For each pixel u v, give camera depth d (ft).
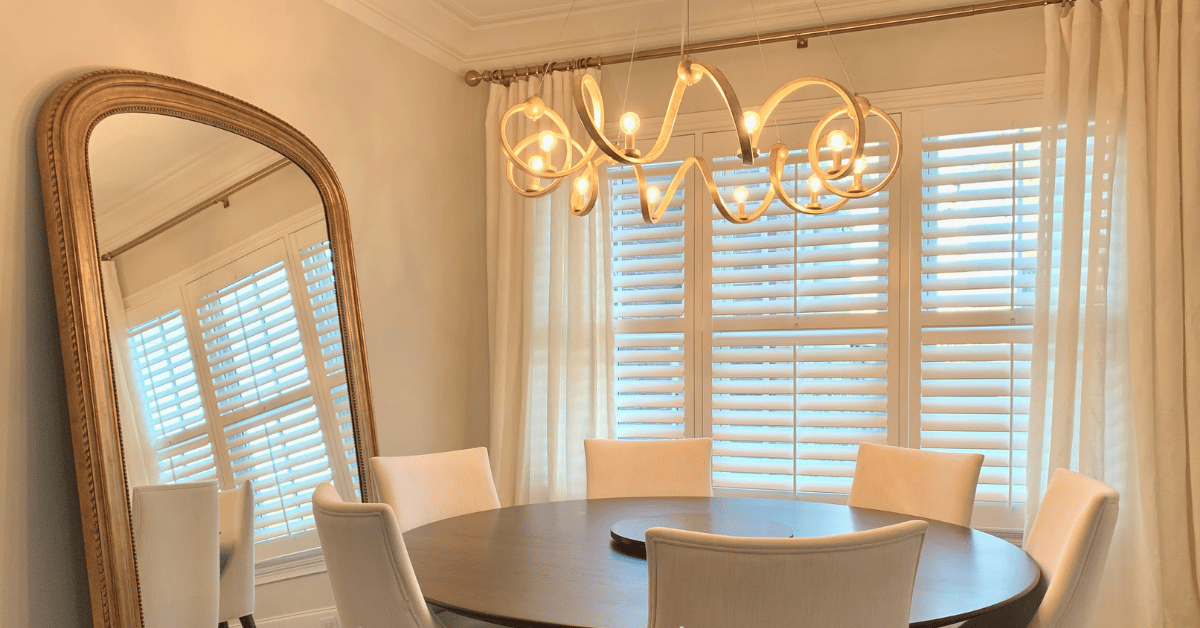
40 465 6.62
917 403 10.44
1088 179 9.50
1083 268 9.54
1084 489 5.95
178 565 7.23
